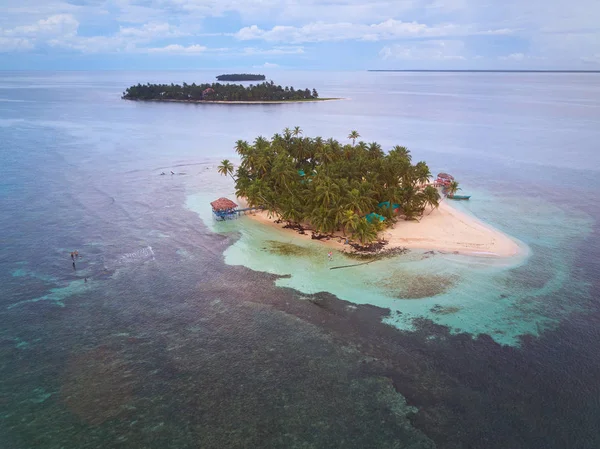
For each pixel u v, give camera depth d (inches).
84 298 2278.5
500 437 1471.5
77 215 3499.0
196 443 1445.6
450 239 3002.0
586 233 3174.2
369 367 1787.6
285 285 2426.2
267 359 1835.6
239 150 4133.9
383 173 3376.0
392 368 1784.0
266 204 3329.2
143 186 4402.1
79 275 2516.0
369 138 7322.8
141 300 2268.7
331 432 1489.9
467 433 1486.2
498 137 7401.6
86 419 1533.0
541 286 2412.6
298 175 3444.9
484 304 2235.5
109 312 2159.2
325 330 2027.6
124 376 1734.7
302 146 4097.0
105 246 2915.8
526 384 1697.8
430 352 1875.0
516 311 2175.2
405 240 2984.7
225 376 1738.4
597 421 1531.7
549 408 1587.1
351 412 1571.1
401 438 1466.5
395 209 3334.2
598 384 1699.1
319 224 2942.9
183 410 1574.8
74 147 6284.5
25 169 4938.5
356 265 2652.6
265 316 2137.1
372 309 2193.7
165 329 2032.5
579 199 4003.4
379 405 1601.9
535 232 3186.5
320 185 2984.7
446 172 5059.1
